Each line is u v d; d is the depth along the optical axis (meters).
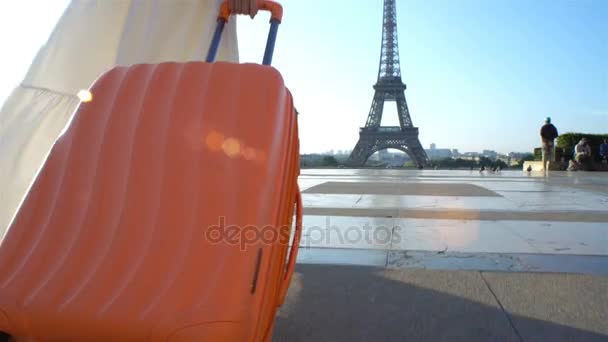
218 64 1.44
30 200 1.34
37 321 1.12
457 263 2.67
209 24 2.54
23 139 2.33
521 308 1.97
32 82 2.38
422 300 2.09
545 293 2.14
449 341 1.69
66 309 1.11
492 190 7.76
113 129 1.38
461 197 6.46
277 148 1.26
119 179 1.32
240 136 1.27
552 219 4.29
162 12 2.48
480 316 1.90
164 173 1.28
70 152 1.39
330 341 1.72
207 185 1.24
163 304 1.09
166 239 1.20
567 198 6.29
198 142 1.29
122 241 1.23
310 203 5.66
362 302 2.07
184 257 1.16
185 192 1.25
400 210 4.95
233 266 1.12
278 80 1.39
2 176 2.28
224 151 1.26
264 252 1.15
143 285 1.13
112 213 1.28
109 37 2.50
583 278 2.35
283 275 1.48
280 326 1.84
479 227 3.87
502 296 2.12
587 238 3.37
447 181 10.61
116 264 1.19
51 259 1.23
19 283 1.19
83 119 1.43
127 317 1.08
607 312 1.92
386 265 2.64
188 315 1.06
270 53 2.09
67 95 2.43
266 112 1.30
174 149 1.30
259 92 1.34
